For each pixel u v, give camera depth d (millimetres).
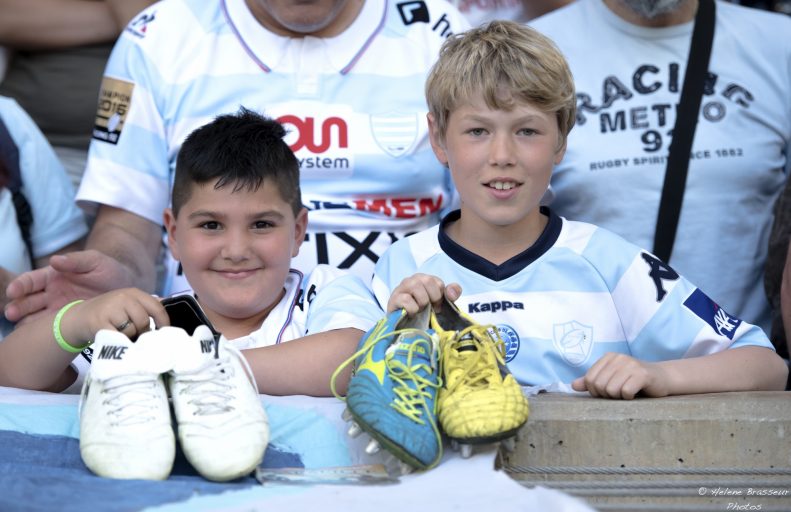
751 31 3824
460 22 3697
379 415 2174
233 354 2383
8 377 2703
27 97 4387
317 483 2160
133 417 2180
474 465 2205
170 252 3461
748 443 2438
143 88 3549
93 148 3584
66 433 2418
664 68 3748
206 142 2840
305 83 3506
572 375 2941
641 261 2945
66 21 4332
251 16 3549
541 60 2848
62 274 3139
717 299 3668
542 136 2857
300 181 3471
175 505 1927
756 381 2730
